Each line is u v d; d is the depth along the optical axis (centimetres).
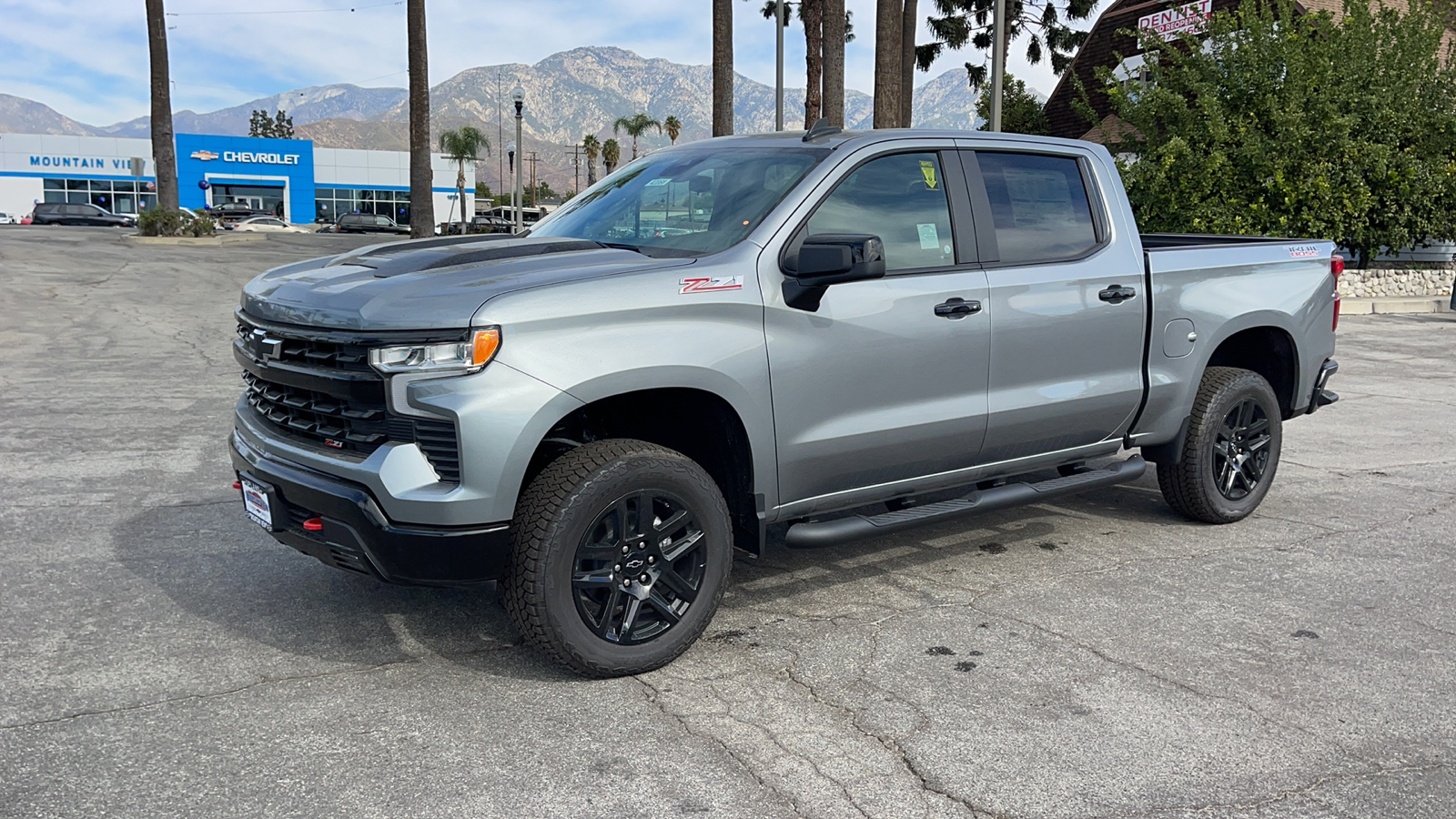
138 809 296
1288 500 655
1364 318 1803
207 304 1606
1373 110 1825
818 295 414
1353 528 593
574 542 369
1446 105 1864
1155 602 473
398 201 7731
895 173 457
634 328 379
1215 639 431
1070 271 499
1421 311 1920
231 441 437
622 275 382
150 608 450
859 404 435
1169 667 403
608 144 10519
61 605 451
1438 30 1898
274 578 490
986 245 477
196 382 991
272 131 15862
